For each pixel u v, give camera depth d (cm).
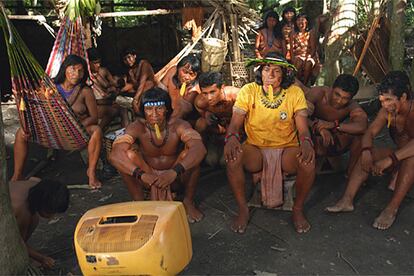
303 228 337
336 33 665
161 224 210
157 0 798
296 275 285
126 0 1022
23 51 373
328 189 409
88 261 208
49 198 272
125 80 654
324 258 303
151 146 353
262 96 342
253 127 351
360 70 666
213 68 594
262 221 356
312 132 393
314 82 732
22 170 430
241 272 291
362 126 387
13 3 888
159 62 935
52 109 404
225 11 622
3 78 803
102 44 912
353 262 298
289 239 329
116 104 530
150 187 353
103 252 205
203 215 366
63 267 300
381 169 337
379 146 515
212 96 391
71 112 406
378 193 396
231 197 402
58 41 512
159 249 206
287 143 354
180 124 351
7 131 605
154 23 958
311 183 328
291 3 1141
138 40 928
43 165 489
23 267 259
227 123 433
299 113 338
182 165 330
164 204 228
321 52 859
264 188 358
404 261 298
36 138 424
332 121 408
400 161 344
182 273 291
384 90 335
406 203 374
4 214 241
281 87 340
